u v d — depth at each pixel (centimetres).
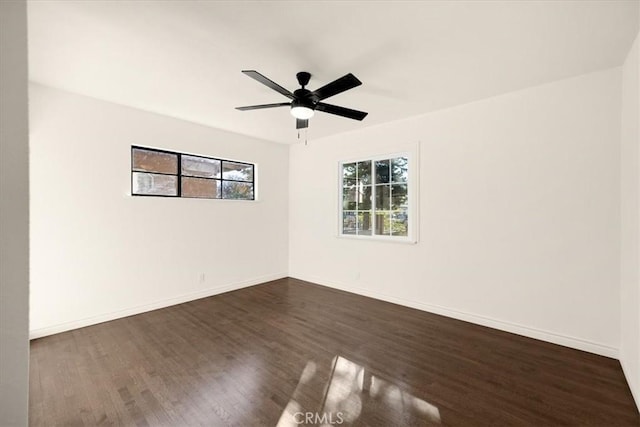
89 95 299
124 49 212
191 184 399
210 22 181
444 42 201
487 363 233
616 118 237
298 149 506
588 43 201
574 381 208
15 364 87
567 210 260
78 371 221
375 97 301
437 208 343
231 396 193
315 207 481
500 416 175
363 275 418
